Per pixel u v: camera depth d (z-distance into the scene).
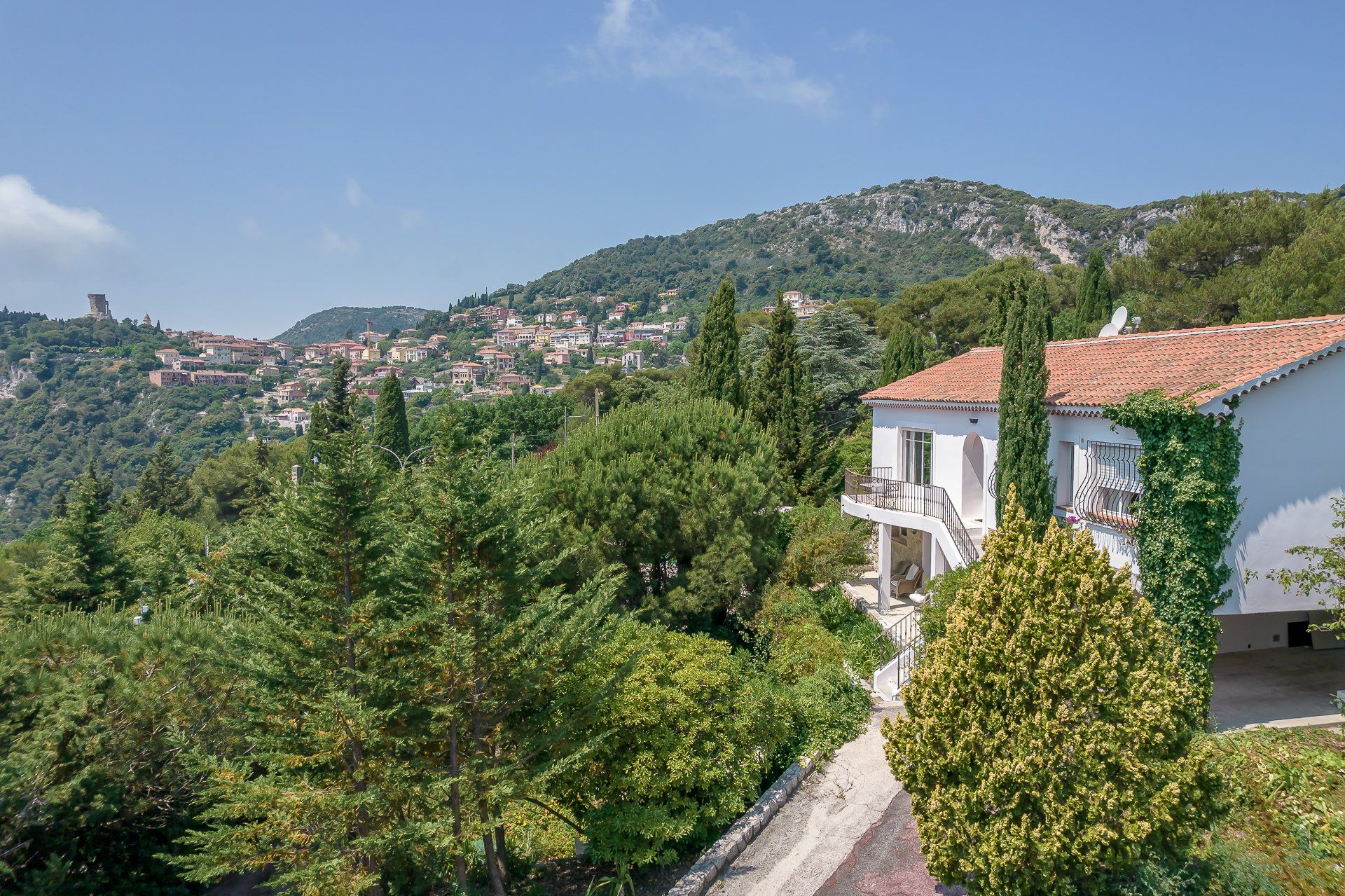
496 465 10.96
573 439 22.47
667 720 12.68
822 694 16.27
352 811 9.99
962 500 21.36
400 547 10.45
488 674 10.63
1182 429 13.56
